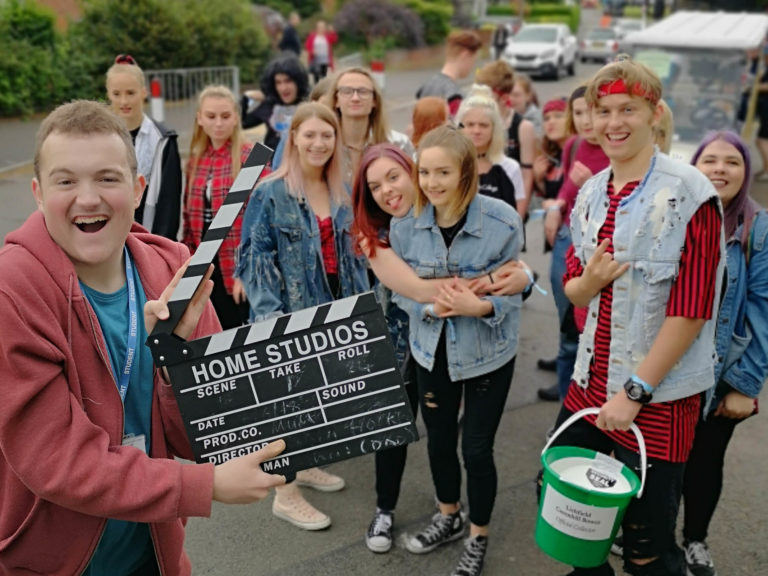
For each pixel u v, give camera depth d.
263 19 22.83
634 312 2.37
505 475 3.94
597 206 2.51
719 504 3.67
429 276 2.94
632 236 2.35
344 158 3.52
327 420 1.68
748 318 2.78
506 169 4.33
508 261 2.95
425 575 3.16
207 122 4.27
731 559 3.26
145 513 1.51
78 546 1.63
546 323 6.14
